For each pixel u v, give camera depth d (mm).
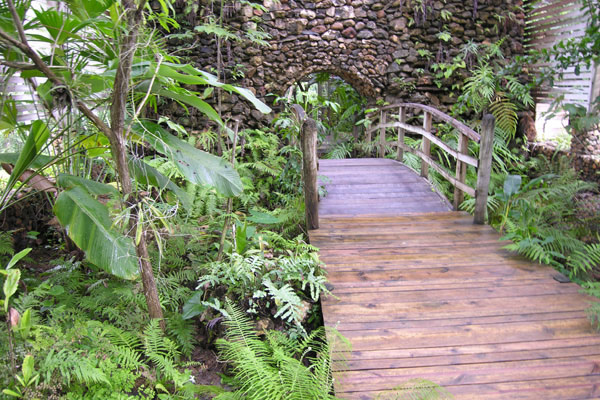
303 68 7102
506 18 7223
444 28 7160
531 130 7203
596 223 4121
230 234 3795
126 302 2787
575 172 5129
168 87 2416
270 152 6316
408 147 5887
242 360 2139
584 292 2812
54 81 2115
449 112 7410
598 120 5086
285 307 2604
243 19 6754
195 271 3219
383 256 3475
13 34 2285
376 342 2387
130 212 2193
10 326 1827
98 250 2125
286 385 2029
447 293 2887
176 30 6621
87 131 2990
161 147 2443
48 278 2975
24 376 1750
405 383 2070
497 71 7125
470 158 4230
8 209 3826
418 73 7258
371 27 7098
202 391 2160
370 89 7406
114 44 2279
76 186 2328
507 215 4105
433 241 3764
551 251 3453
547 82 6969
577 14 6375
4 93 2490
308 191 4016
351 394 2016
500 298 2822
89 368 1934
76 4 2230
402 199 4910
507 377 2115
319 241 3793
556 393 2008
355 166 6000
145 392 2066
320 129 7512
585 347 2334
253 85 6977
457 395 1999
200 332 2768
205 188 4402
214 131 6805
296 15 6918
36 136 2375
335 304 2768
